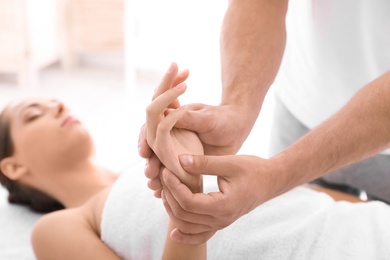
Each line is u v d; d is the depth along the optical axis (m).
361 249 1.01
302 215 1.11
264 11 1.07
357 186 1.40
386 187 1.35
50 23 3.44
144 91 3.20
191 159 0.75
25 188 1.61
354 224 1.06
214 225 0.80
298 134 1.44
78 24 3.51
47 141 1.54
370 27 1.12
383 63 1.16
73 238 1.20
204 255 0.98
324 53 1.22
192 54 2.82
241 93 0.98
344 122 0.83
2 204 1.73
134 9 2.87
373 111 0.82
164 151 0.74
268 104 2.59
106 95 3.22
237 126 0.92
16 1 3.04
